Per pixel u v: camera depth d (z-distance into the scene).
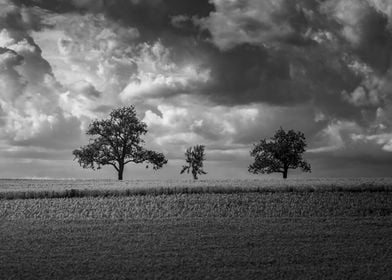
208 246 30.12
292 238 32.38
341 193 47.62
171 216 39.94
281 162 81.19
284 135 81.12
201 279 23.67
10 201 45.12
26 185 58.62
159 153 78.62
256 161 81.00
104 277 23.98
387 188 48.66
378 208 42.44
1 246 30.25
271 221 38.06
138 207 42.81
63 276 24.17
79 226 36.19
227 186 49.41
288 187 49.00
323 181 57.06
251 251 28.92
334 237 32.62
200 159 91.12
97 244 30.70
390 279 23.72
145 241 31.48
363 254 28.28
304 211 41.69
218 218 39.16
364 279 23.72
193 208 42.62
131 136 77.62
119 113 77.75
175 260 26.94
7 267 25.67
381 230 34.88
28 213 40.84
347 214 40.78
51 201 45.09
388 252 28.84
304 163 80.69
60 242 31.30
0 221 38.22
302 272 24.86
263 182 57.12
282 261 26.81
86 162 76.69
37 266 25.86
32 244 30.77
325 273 24.66
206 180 64.81
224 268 25.45
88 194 47.69
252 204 43.78
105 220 38.44
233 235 33.16
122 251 28.94
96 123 77.50
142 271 24.95
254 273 24.66
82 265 25.98
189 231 34.47
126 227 35.88
